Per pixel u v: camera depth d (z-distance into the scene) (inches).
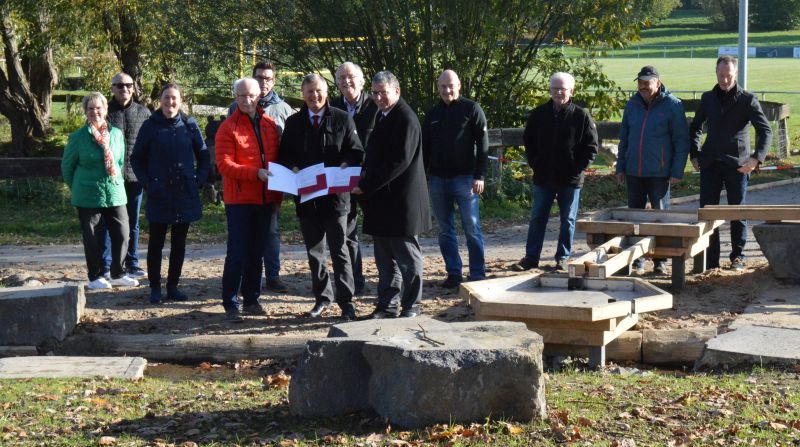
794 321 304.2
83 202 382.9
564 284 316.8
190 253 504.4
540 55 702.5
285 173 319.0
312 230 328.8
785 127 790.5
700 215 362.0
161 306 362.0
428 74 663.8
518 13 650.8
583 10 661.9
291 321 333.4
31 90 952.9
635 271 388.2
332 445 201.0
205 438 211.0
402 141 298.7
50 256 499.5
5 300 318.0
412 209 307.6
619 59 2738.7
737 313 321.7
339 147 319.9
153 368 304.3
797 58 2513.5
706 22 4220.0
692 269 390.9
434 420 209.6
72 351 317.1
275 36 680.4
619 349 292.5
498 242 503.8
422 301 354.9
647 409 224.8
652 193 385.1
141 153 356.5
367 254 472.7
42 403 246.8
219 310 355.3
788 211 350.0
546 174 389.1
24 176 636.1
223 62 707.4
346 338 222.5
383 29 660.1
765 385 245.6
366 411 220.8
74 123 1090.1
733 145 370.3
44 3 787.4
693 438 202.7
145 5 707.4
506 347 211.9
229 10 673.6
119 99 400.5
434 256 459.5
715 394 236.8
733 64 366.3
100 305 364.5
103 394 258.2
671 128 378.0
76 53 954.1
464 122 364.8
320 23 660.7
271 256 381.7
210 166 370.6
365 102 343.9
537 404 212.5
